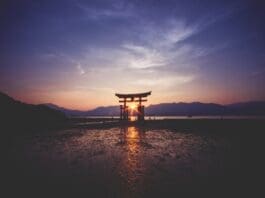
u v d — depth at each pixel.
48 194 5.52
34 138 18.98
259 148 12.35
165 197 5.27
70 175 7.33
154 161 9.64
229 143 14.86
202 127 27.94
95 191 5.73
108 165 8.88
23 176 7.22
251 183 6.28
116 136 21.34
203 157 10.41
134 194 5.49
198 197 5.26
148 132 25.78
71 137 20.38
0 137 18.62
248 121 29.27
